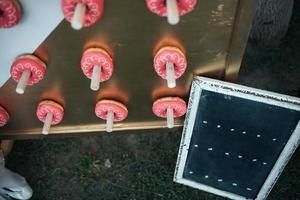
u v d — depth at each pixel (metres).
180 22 1.16
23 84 1.17
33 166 1.83
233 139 1.43
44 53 1.23
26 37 1.17
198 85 1.32
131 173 1.82
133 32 1.18
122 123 1.51
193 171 1.58
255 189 1.54
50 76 1.30
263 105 1.31
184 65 1.23
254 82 1.96
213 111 1.38
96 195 1.79
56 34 1.18
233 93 1.30
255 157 1.45
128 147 1.87
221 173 1.55
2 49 1.20
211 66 1.32
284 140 1.37
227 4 1.13
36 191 1.80
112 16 1.14
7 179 1.59
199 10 1.14
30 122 1.49
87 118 1.49
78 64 1.27
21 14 1.11
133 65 1.29
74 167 1.83
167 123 1.41
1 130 1.53
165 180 1.80
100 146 1.87
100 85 1.34
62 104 1.41
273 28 1.90
